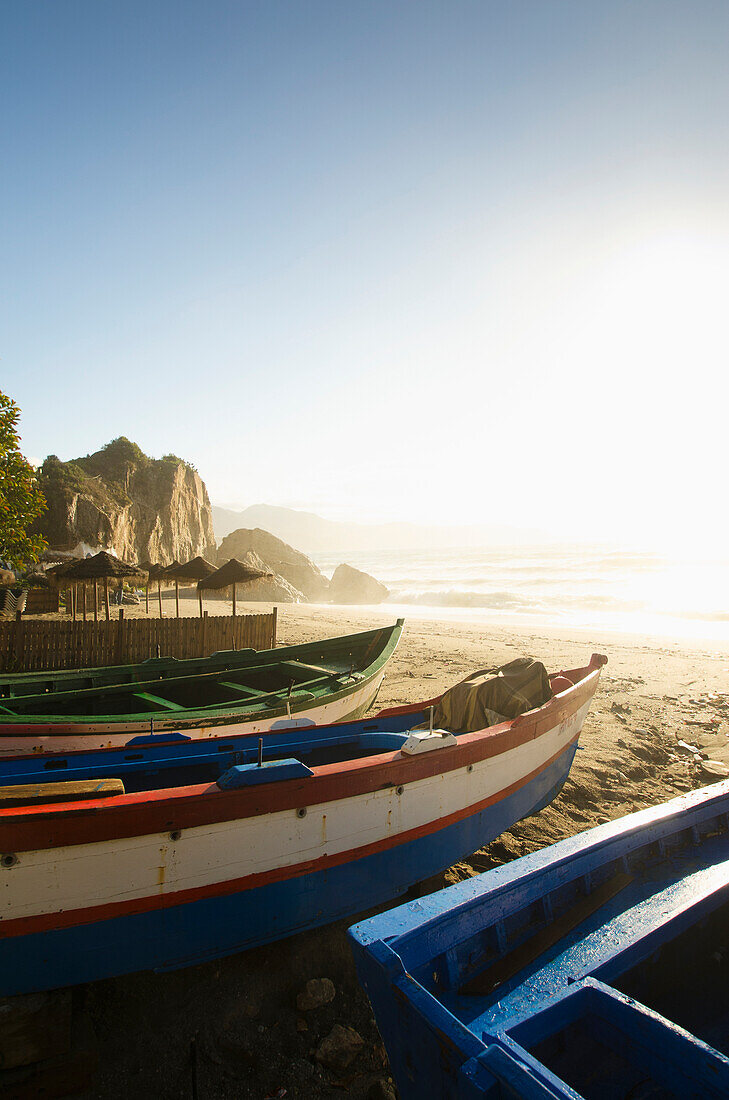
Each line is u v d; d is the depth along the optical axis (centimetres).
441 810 488
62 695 755
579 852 359
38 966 339
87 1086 338
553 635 2097
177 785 523
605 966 288
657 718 1030
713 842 442
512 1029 222
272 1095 340
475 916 303
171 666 934
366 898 447
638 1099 227
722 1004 346
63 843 337
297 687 848
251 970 425
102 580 1528
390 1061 258
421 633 2155
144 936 365
